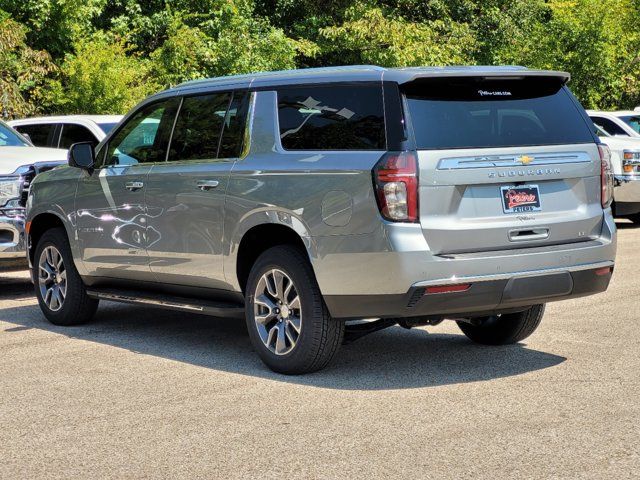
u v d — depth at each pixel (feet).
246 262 22.91
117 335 26.81
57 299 28.35
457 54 100.42
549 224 20.81
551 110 21.45
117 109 69.51
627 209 54.95
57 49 75.87
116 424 18.16
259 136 22.40
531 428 17.28
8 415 18.92
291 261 21.22
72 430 17.85
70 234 27.40
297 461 15.83
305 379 21.30
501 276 20.02
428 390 20.12
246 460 15.96
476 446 16.35
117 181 25.80
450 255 19.72
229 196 22.54
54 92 69.36
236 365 22.85
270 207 21.52
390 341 25.38
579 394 19.51
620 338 24.84
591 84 89.92
